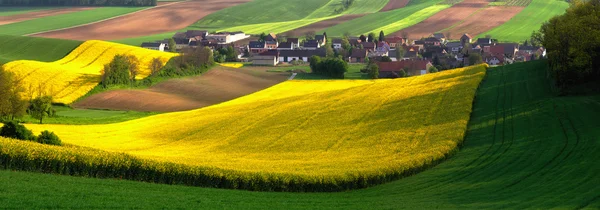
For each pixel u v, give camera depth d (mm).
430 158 66688
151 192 51469
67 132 99000
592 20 105625
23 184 50250
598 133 68438
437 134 79438
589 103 87125
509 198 48594
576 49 100312
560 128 74375
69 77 150875
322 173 59656
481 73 125562
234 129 97000
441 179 60156
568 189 49094
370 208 47969
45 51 191500
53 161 56406
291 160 71500
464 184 56594
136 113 127438
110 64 153375
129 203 46469
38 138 73688
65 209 43688
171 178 57188
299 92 161500
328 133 87875
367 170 61125
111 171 57156
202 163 64188
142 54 188375
